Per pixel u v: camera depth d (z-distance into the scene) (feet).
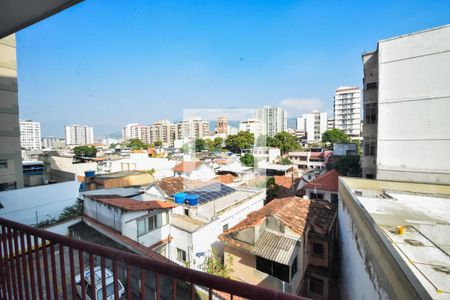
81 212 25.20
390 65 26.55
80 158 77.41
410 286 6.77
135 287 12.55
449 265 9.62
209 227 22.58
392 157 26.50
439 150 24.03
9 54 39.11
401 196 21.22
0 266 5.55
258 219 20.48
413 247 11.28
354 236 15.85
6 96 38.70
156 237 21.54
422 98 24.79
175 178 33.53
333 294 20.12
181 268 3.16
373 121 29.73
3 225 5.47
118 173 57.06
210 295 2.93
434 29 24.04
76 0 5.41
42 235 4.67
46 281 4.71
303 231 19.72
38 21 6.19
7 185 38.83
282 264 17.03
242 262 19.07
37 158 75.61
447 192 21.58
